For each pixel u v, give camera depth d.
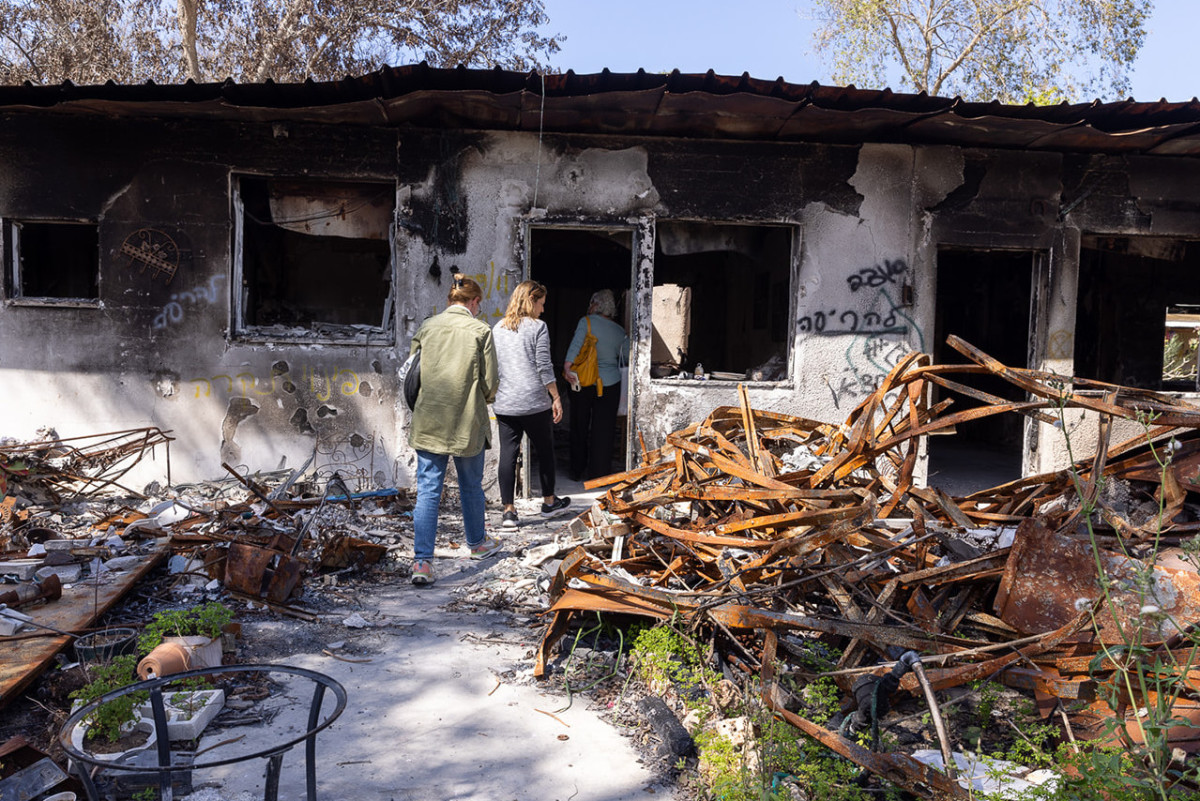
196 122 7.09
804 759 2.49
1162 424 3.53
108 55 15.82
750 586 3.45
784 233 9.36
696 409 7.58
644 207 7.45
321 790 2.57
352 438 7.35
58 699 3.11
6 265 7.08
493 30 16.80
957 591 3.29
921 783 2.24
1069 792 2.09
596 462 8.26
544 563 4.59
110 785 2.52
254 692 3.23
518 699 3.30
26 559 4.39
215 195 7.14
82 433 7.17
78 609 3.71
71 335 7.12
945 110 6.46
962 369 3.89
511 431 6.36
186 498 6.71
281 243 10.19
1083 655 2.68
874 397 4.00
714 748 2.60
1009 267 12.93
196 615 3.53
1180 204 7.84
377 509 6.62
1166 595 2.72
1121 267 11.64
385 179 7.27
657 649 3.29
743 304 11.95
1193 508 3.43
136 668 3.10
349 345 7.31
